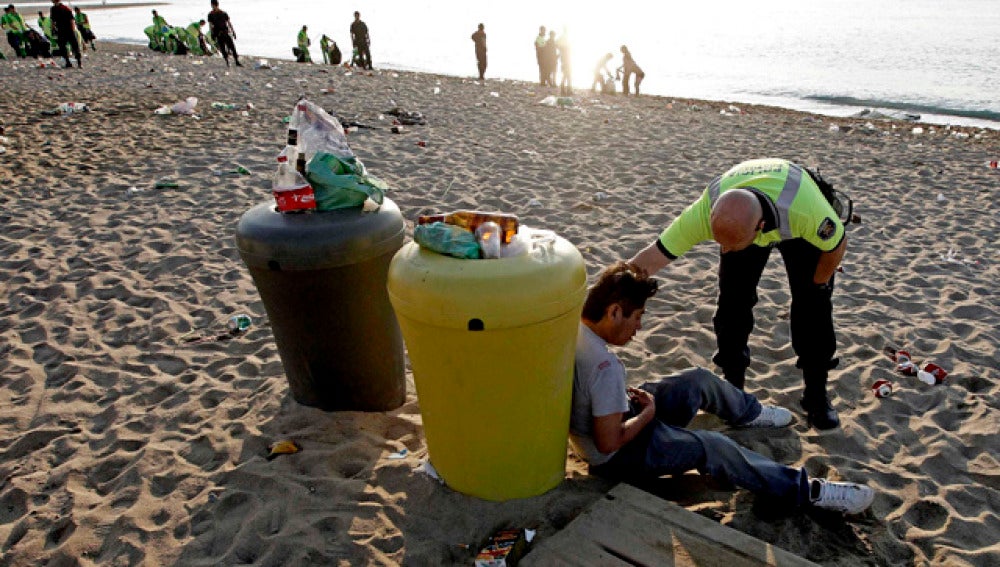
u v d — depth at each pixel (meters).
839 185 8.27
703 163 9.23
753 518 2.72
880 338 4.30
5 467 3.13
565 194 7.57
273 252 2.88
